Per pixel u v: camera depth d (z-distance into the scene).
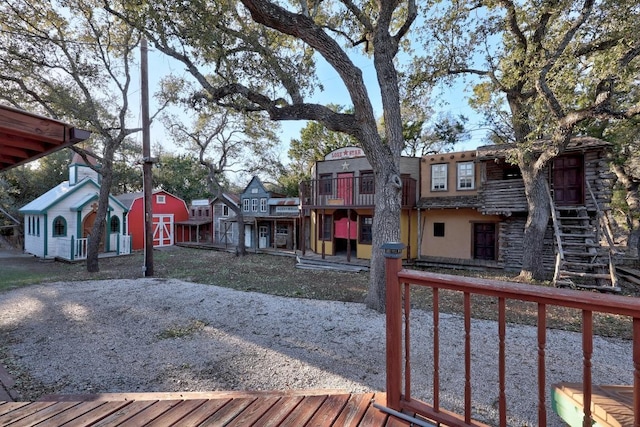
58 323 5.53
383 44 6.65
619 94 7.99
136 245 20.62
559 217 9.86
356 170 14.26
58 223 15.62
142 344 4.60
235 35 7.04
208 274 10.88
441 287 1.98
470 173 12.84
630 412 1.61
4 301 6.96
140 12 6.70
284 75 7.24
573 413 1.88
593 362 4.03
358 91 6.23
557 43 8.05
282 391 2.80
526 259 9.73
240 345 4.56
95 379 3.54
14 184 22.53
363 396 2.52
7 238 21.64
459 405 3.01
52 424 2.17
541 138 10.09
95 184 17.19
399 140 6.65
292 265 13.29
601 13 7.26
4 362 3.97
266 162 18.42
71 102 9.86
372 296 6.50
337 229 14.80
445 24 9.65
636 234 13.59
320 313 6.15
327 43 6.00
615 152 12.02
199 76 7.44
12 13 8.68
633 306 1.32
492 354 4.23
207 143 16.75
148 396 2.65
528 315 6.12
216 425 2.16
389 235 6.43
